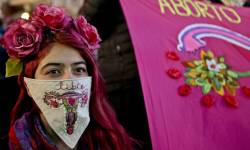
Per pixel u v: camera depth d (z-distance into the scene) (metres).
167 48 2.64
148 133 3.17
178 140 2.38
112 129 2.26
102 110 2.23
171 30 2.71
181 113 2.45
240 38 2.76
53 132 2.09
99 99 2.21
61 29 2.06
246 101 2.56
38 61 2.05
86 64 2.13
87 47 2.11
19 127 2.04
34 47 2.04
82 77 2.08
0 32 3.90
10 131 2.06
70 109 2.04
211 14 2.85
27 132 2.05
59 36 2.04
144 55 2.59
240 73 2.63
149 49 2.61
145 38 2.65
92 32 2.13
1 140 2.25
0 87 2.51
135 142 2.45
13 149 2.03
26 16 2.21
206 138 2.41
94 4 3.25
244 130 2.47
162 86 2.51
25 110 2.16
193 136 2.41
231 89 2.58
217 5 2.96
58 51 2.04
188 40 2.69
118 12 3.29
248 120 2.51
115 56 3.32
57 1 4.43
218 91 2.56
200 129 2.43
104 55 3.37
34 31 2.04
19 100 2.15
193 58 2.63
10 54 2.05
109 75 3.33
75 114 2.05
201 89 2.54
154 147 2.36
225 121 2.47
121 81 3.29
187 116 2.45
